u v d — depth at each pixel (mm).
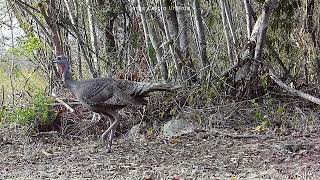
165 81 14547
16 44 16406
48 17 14742
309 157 10484
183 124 12945
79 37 15047
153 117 13367
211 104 13617
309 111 13500
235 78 14039
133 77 14617
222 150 11281
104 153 11398
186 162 10414
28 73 16641
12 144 12547
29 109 13164
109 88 11211
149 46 14938
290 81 14398
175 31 14977
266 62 14336
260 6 14828
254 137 12227
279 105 13766
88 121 13289
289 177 9141
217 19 17109
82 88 11305
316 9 14547
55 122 13297
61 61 11500
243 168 9836
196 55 15898
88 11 15758
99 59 15531
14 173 10008
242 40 14852
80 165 10469
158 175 9469
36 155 11445
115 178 9414
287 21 14562
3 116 13539
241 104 13641
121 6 16641
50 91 15117
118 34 16781
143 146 11938
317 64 14570
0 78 16172
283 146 11133
